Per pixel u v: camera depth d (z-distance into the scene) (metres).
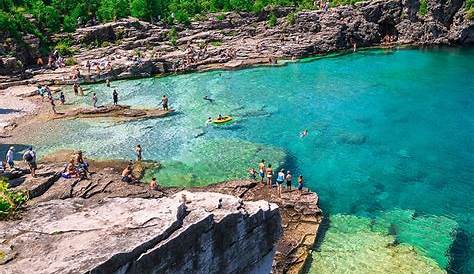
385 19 96.12
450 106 58.66
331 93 64.31
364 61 82.31
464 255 30.08
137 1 90.56
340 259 29.75
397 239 31.92
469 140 48.44
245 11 97.00
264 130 51.44
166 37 86.12
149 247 13.80
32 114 55.50
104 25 82.88
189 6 96.94
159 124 53.03
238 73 74.50
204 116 55.59
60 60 72.31
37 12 79.06
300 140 48.75
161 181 39.78
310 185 39.88
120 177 37.59
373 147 47.16
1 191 16.45
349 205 36.66
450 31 94.62
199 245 15.30
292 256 29.78
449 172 41.84
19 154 43.91
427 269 28.55
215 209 16.58
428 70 75.81
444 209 35.84
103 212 15.48
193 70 75.62
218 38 88.25
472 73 73.56
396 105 59.28
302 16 91.94
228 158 44.41
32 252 13.25
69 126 51.97
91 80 69.12
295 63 80.88
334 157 44.91
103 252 13.16
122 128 51.72
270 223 18.33
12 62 68.38
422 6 94.75
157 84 68.94
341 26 91.06
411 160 44.22
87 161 42.81
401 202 36.97
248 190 37.59
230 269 16.75
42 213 15.50
